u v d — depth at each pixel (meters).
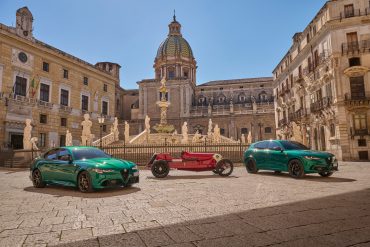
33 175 8.83
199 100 68.31
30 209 5.38
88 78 39.72
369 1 26.67
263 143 11.86
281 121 45.91
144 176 11.47
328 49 28.06
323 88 29.70
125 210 5.18
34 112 30.61
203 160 11.02
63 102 35.25
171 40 70.88
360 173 11.84
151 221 4.38
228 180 9.55
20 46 29.62
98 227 4.10
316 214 4.70
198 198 6.25
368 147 25.12
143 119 62.22
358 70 25.83
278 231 3.80
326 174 10.40
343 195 6.43
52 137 32.81
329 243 3.31
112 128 30.28
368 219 4.34
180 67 68.88
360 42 26.39
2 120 27.19
